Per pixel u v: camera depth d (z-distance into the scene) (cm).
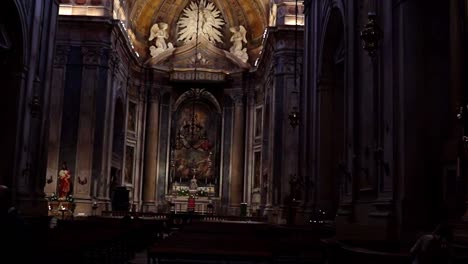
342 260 723
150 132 3319
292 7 2589
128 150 3186
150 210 3247
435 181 951
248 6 3394
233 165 3322
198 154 3438
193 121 3359
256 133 3244
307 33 1884
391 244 852
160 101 3388
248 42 3453
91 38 2580
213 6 3488
